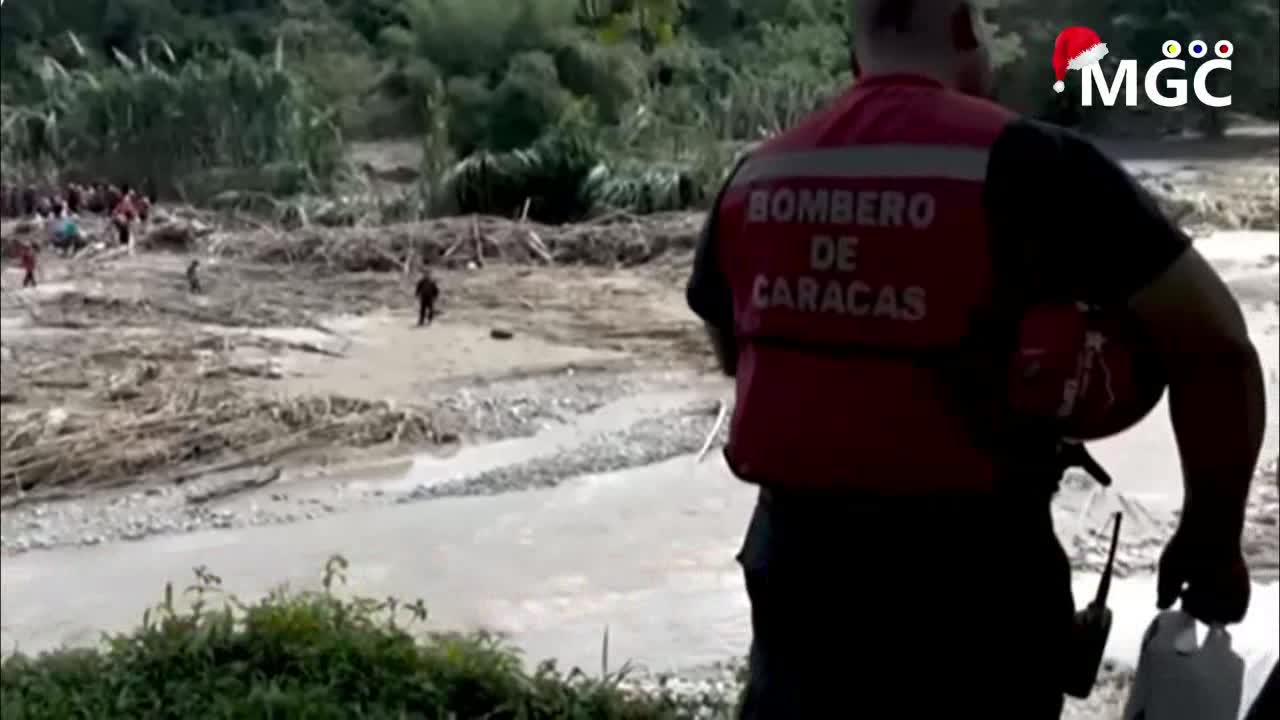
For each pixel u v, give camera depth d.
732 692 9.20
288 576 14.70
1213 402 2.36
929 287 2.36
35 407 21.12
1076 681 2.66
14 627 13.50
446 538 15.70
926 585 2.47
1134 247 2.34
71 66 58.31
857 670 2.54
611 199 41.94
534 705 7.88
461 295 31.31
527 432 20.42
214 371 23.72
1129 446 17.62
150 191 48.28
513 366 24.34
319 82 54.31
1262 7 37.12
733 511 16.33
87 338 26.56
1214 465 2.38
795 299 2.46
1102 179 2.36
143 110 48.34
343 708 7.42
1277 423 18.36
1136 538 13.86
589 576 14.20
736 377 2.68
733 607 13.06
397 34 54.88
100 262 36.22
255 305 30.20
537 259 36.06
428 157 44.72
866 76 2.59
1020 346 2.35
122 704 7.49
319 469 18.69
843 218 2.42
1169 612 2.70
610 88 49.81
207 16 60.72
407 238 35.84
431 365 24.58
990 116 2.42
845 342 2.41
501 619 13.07
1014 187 2.35
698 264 2.78
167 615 9.93
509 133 48.41
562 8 50.69
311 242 35.88
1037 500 2.54
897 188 2.39
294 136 47.84
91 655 8.52
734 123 48.00
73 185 47.97
